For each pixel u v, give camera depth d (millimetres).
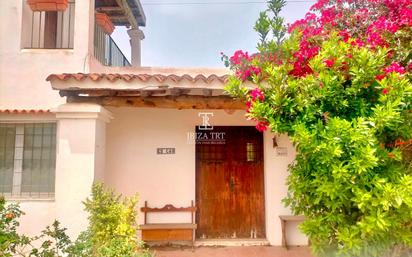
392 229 2895
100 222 4410
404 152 3049
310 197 3160
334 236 3100
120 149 6371
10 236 4129
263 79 3365
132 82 4711
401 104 2732
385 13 3441
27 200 5449
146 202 6324
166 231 5973
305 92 2930
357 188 2693
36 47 6906
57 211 4840
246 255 5727
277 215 6328
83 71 6480
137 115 6453
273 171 6406
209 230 6570
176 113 6504
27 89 6406
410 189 2547
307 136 2764
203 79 4688
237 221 6605
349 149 2689
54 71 6465
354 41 3057
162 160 6430
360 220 2881
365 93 2965
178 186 6410
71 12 7105
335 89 2904
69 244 4438
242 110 5906
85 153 4941
